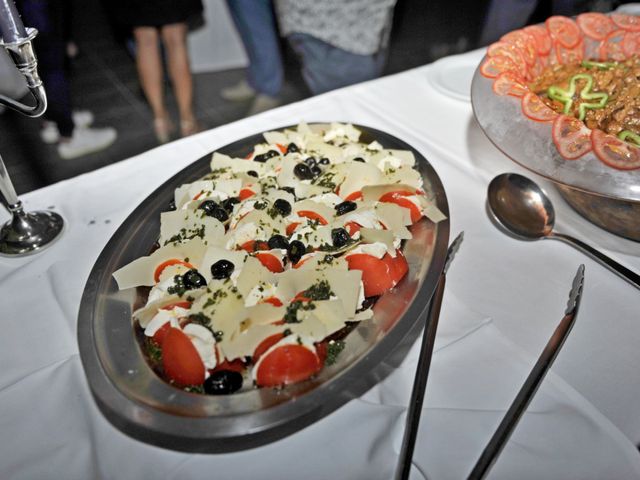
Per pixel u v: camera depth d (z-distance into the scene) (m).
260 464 0.54
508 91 0.80
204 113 2.58
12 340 0.70
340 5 2.03
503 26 2.49
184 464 0.54
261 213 0.75
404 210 0.73
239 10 2.32
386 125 1.10
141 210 0.79
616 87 0.91
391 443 0.55
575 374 0.62
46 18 2.02
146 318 0.62
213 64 2.67
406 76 1.25
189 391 0.56
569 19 1.03
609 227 0.79
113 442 0.56
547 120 0.73
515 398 0.58
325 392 0.52
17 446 0.57
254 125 1.12
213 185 0.82
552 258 0.77
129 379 0.55
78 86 2.75
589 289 0.72
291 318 0.59
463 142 1.04
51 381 0.62
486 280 0.75
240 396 0.54
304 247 0.71
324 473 0.53
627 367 0.62
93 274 0.68
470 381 0.60
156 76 2.36
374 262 0.65
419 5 3.12
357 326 0.61
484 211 0.87
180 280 0.66
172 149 1.06
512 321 0.69
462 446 0.54
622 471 0.51
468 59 1.28
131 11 2.12
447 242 0.70
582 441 0.53
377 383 0.61
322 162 0.89
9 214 0.90
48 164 2.30
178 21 2.18
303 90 2.64
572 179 0.69
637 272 0.75
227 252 0.69
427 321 0.64
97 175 0.99
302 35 2.13
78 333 0.60
